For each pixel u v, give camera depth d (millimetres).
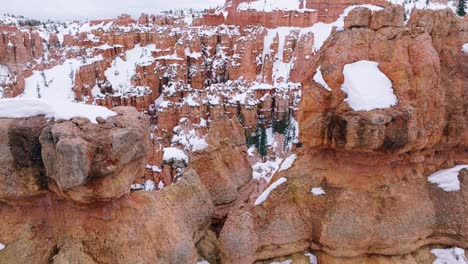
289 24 152250
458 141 22828
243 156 28359
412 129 20375
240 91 102812
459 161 23484
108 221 15484
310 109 22016
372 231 20500
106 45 150125
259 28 145375
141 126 15789
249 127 95438
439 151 23422
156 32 156000
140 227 16156
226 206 24906
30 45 156250
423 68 21156
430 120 21703
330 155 22828
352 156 21797
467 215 21219
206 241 21891
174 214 18781
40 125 14555
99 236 15219
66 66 137125
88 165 13688
